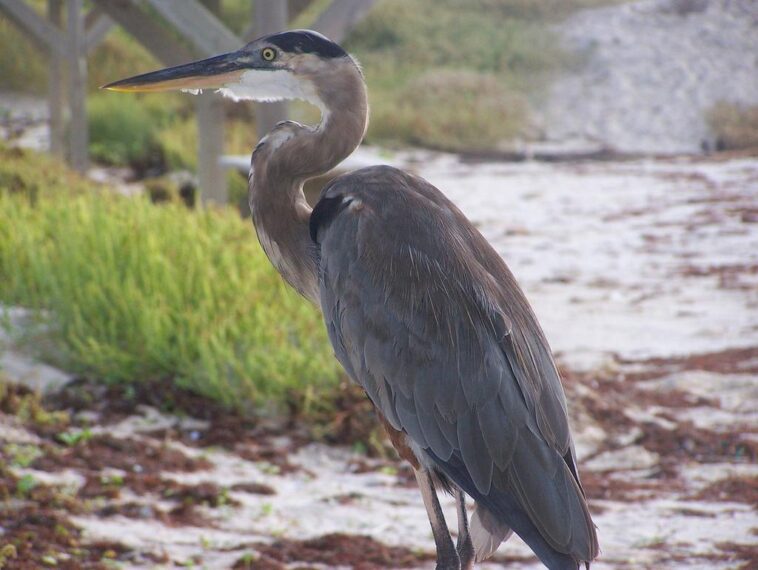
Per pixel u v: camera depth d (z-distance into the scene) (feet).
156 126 111.14
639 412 42.22
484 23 176.76
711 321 57.06
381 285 20.62
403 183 21.62
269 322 40.09
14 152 69.72
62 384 38.17
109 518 29.76
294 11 59.36
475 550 21.62
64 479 31.55
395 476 35.29
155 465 33.42
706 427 41.16
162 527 29.63
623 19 177.99
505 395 19.66
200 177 63.62
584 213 92.99
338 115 22.68
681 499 34.53
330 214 21.76
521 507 19.35
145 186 84.17
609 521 32.35
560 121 146.72
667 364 49.11
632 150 137.18
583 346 51.93
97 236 43.70
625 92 156.04
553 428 19.97
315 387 38.75
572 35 173.27
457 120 140.46
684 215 91.15
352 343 21.01
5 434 33.81
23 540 27.61
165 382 38.86
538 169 121.80
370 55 168.35
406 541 29.96
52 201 52.85
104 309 40.29
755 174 114.32
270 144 22.91
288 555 28.55
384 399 20.75
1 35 135.03
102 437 34.50
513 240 81.46
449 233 21.01
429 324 20.24
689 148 139.13
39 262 42.29
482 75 157.48
